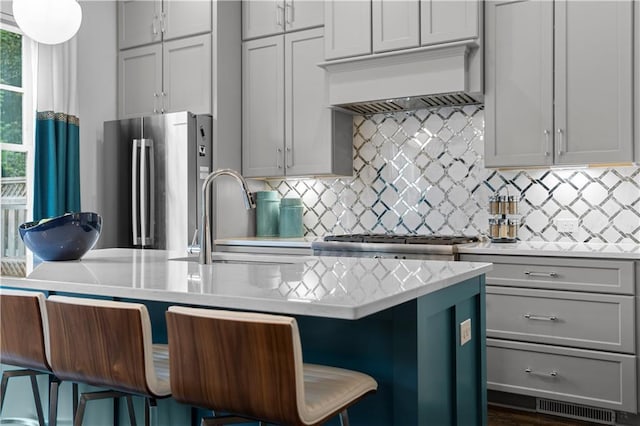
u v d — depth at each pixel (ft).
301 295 4.70
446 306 5.91
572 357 9.41
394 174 13.19
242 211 14.28
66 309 5.26
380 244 11.09
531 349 9.74
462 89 10.91
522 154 10.78
